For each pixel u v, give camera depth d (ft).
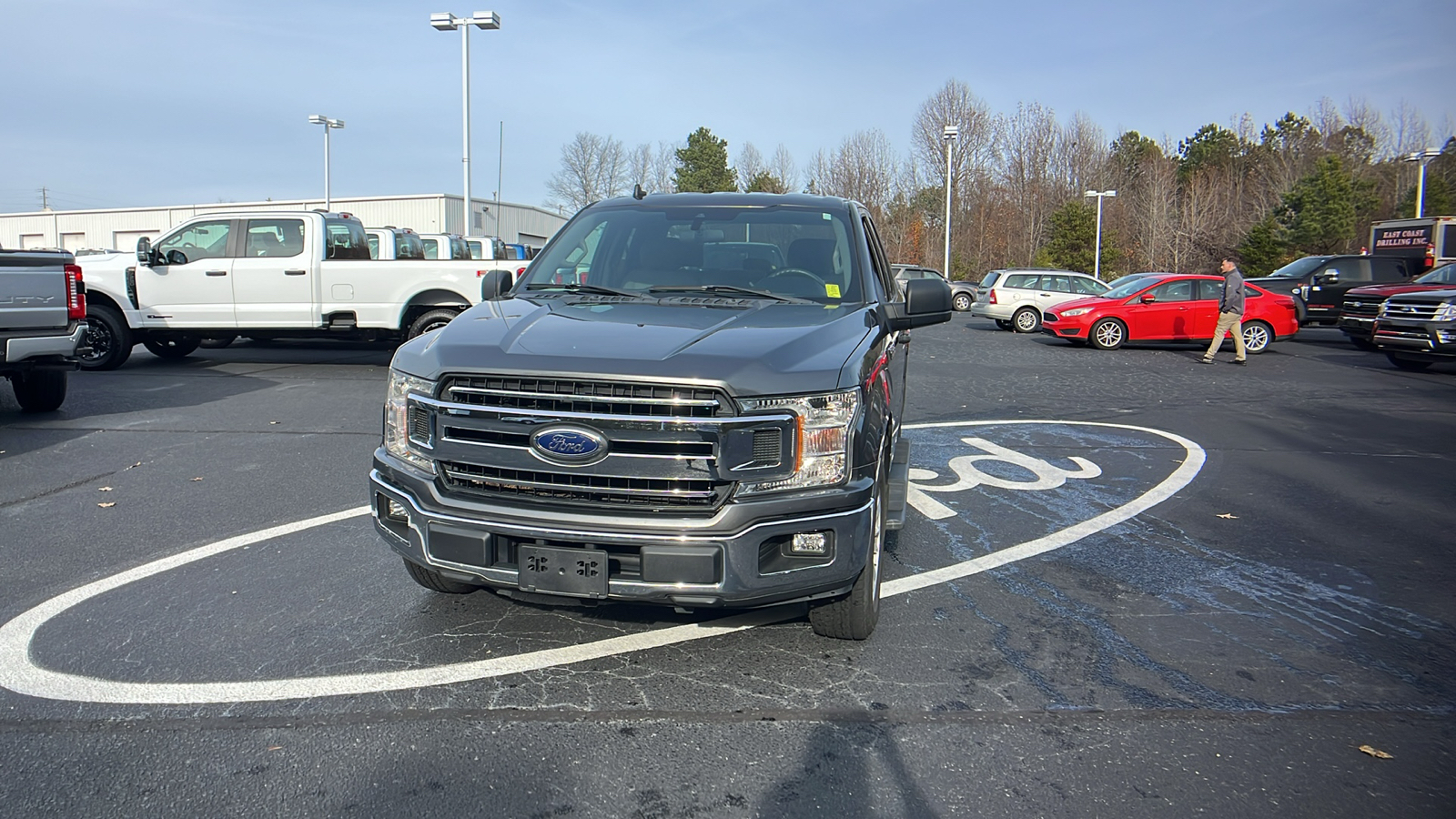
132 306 41.55
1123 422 32.96
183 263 41.47
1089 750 10.39
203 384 37.60
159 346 47.47
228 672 11.91
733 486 10.75
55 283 28.35
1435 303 48.39
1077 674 12.37
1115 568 16.93
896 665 12.52
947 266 131.44
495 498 11.16
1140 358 56.80
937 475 24.14
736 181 227.81
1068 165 190.29
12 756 9.83
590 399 10.70
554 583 10.86
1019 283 78.02
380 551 16.89
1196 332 61.62
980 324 89.51
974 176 189.57
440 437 11.30
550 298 14.46
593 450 10.66
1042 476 24.26
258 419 29.86
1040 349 62.49
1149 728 10.93
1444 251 84.79
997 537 18.72
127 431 27.55
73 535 17.67
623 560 10.88
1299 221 180.86
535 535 10.78
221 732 10.43
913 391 40.42
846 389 11.25
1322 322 76.13
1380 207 210.18
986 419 33.42
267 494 20.79
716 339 11.55
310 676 11.85
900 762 10.07
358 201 160.66
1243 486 23.48
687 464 10.56
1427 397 40.42
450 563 11.23
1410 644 13.62
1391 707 11.60
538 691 11.56
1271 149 254.68
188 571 15.74
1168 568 16.99
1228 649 13.34
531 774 9.70
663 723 10.81
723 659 12.59
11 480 21.85
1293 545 18.52
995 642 13.42
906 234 188.24
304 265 41.73
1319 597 15.57
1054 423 32.58
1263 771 10.02
